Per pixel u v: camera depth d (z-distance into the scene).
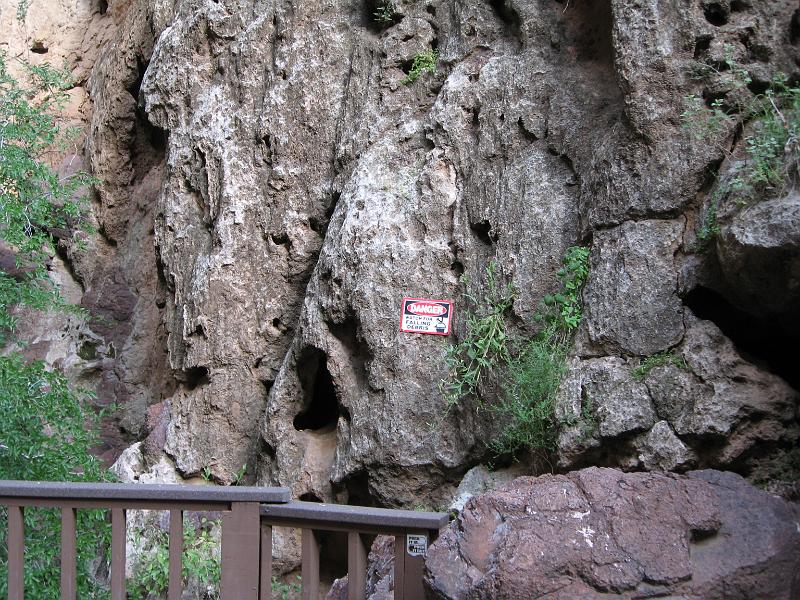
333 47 6.04
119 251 7.67
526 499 3.29
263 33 6.38
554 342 4.59
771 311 4.01
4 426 4.68
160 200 6.91
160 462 6.22
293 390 5.68
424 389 5.07
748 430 3.90
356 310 5.23
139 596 5.49
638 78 4.30
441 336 5.09
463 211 5.12
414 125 5.48
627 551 3.07
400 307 5.16
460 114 5.24
